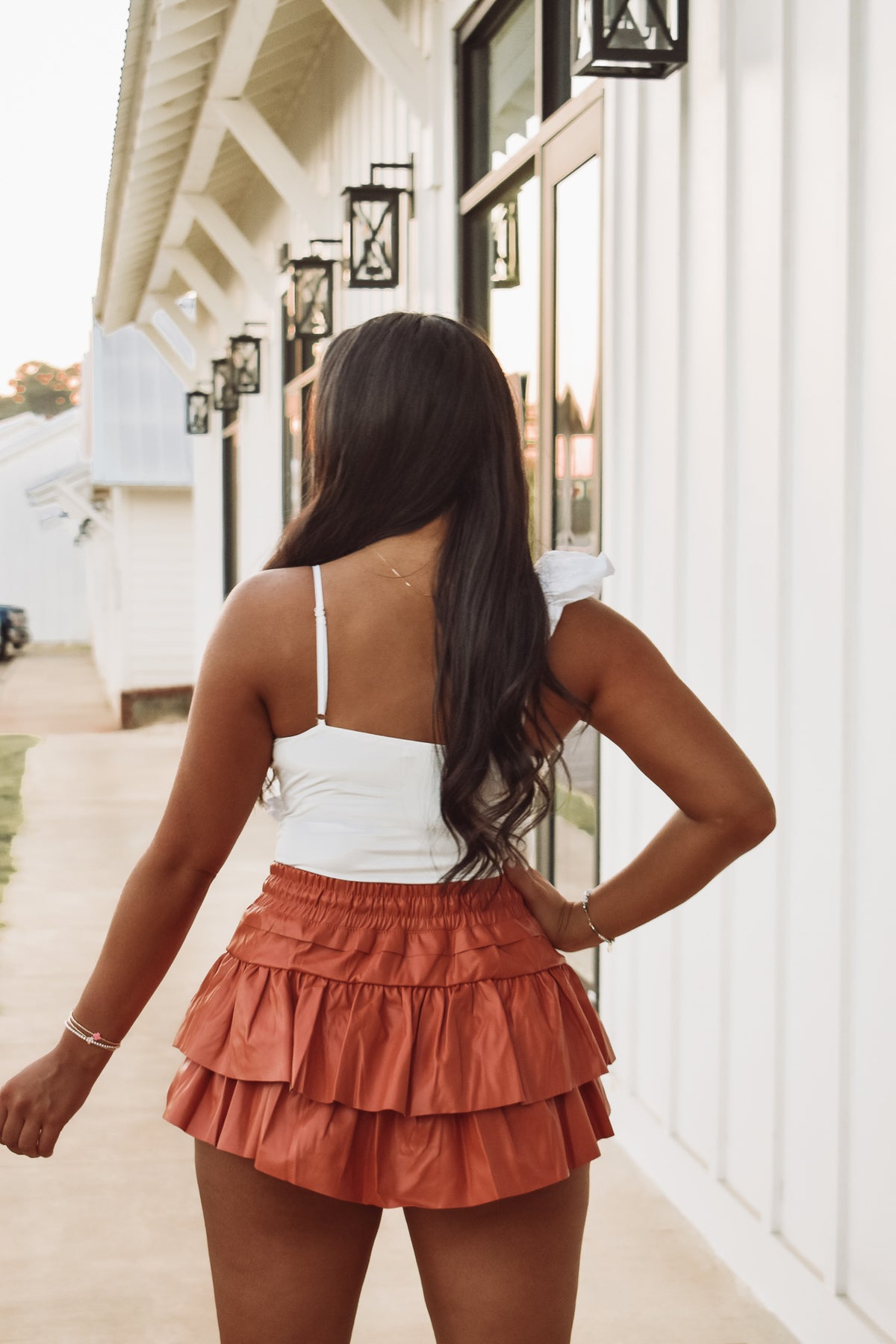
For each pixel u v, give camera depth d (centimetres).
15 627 3512
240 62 667
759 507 271
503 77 488
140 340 1870
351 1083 129
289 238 988
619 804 354
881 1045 227
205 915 597
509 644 133
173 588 1656
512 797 135
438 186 559
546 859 431
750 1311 257
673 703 138
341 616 135
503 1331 132
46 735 1483
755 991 272
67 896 639
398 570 136
